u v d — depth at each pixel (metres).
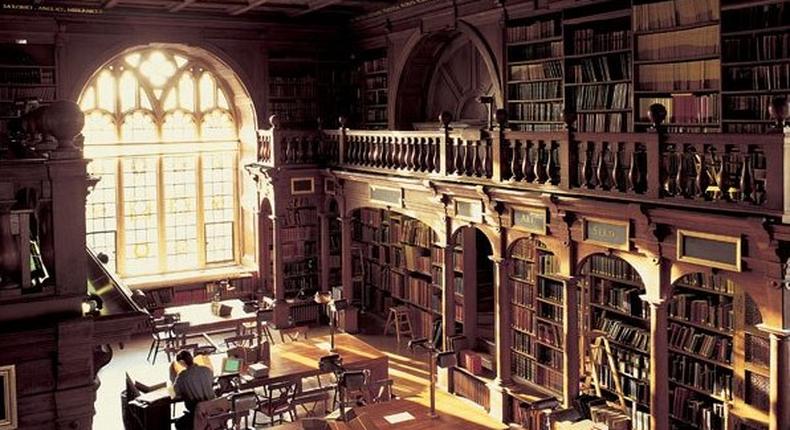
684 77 9.99
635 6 10.52
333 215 18.08
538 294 12.26
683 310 9.93
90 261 6.89
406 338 16.20
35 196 4.81
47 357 4.74
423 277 15.93
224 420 9.88
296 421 10.62
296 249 18.00
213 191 18.45
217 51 16.80
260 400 11.47
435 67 15.94
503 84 13.20
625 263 10.81
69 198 4.71
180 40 16.36
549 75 12.30
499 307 11.67
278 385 11.32
